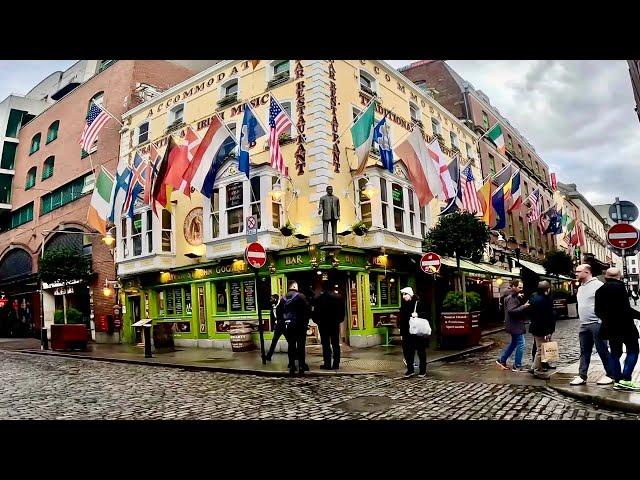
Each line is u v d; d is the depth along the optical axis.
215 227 17.67
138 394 8.44
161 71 25.03
